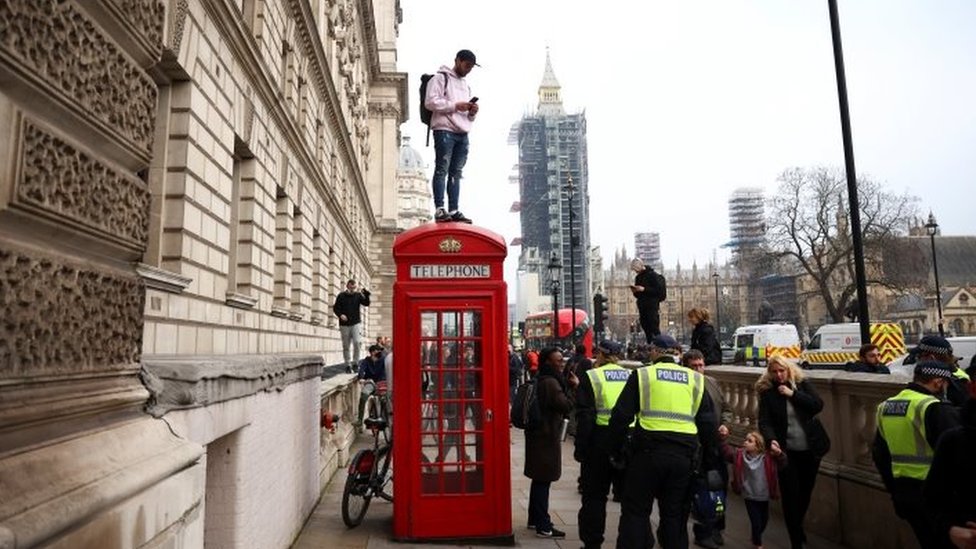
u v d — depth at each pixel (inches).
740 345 1696.6
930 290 2758.4
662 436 234.5
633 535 231.3
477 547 299.0
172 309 387.5
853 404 300.0
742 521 347.9
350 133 1389.0
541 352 331.9
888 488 205.2
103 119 94.8
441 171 348.8
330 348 1160.8
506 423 309.4
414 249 313.6
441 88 350.0
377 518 345.4
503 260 316.5
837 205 2202.3
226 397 163.0
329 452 438.0
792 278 3371.1
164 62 388.5
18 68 74.2
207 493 183.2
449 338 312.0
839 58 478.9
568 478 475.8
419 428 306.8
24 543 64.6
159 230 400.2
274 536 238.5
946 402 195.2
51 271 81.5
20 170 75.0
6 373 72.2
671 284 5679.1
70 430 87.7
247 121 548.7
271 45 632.4
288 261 753.6
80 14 87.7
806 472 279.0
